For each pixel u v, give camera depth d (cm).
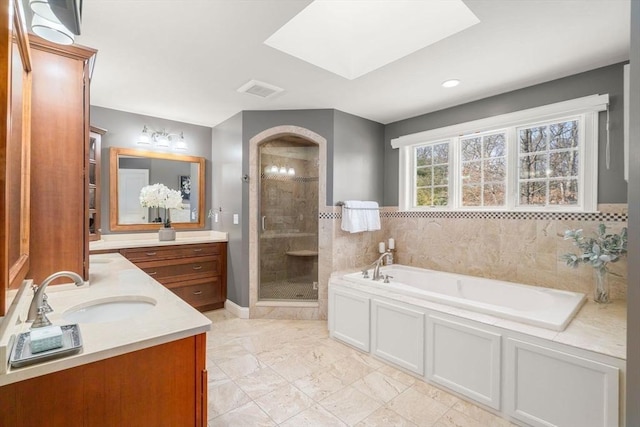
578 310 213
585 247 230
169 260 340
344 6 232
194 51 224
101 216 349
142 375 107
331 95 304
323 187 345
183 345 114
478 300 291
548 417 171
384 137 402
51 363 90
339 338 288
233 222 371
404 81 271
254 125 352
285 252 367
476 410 195
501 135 305
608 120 238
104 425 100
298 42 232
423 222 358
